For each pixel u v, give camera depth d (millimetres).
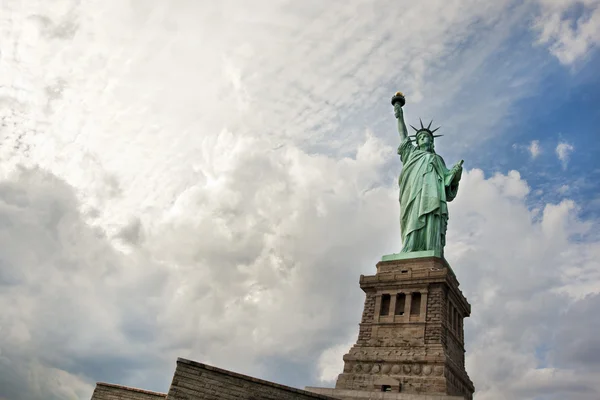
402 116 107875
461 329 88188
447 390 69000
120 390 70625
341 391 68000
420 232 90500
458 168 96125
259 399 53906
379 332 79500
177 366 52875
